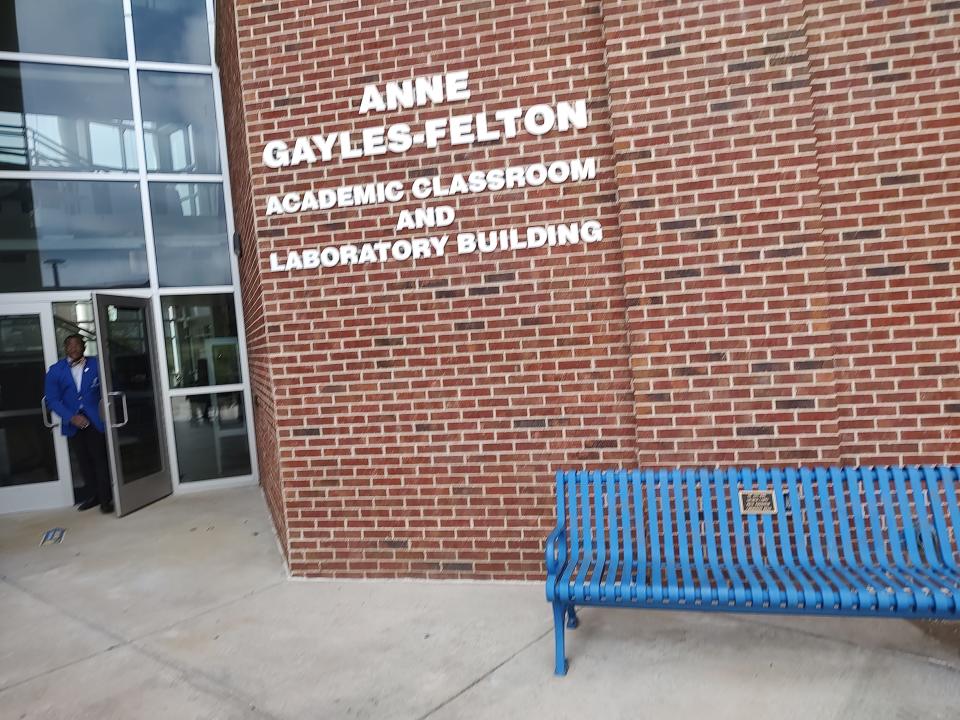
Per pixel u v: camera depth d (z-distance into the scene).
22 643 4.02
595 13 4.26
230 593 4.66
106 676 3.56
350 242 4.64
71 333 7.82
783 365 3.99
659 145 4.06
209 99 8.30
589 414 4.39
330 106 4.61
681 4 4.00
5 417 7.59
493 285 4.48
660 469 4.15
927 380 3.95
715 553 3.61
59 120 7.78
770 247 3.98
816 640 3.56
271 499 6.52
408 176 4.54
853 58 3.96
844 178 3.98
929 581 3.18
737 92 3.97
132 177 7.96
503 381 4.50
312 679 3.42
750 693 3.09
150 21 8.08
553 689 3.20
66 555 5.79
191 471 8.23
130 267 7.98
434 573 4.66
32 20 7.67
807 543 3.91
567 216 4.35
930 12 3.89
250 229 5.68
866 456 4.02
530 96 4.36
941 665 3.27
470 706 3.10
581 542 4.29
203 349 8.27
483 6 4.38
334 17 4.57
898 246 3.95
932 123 3.91
